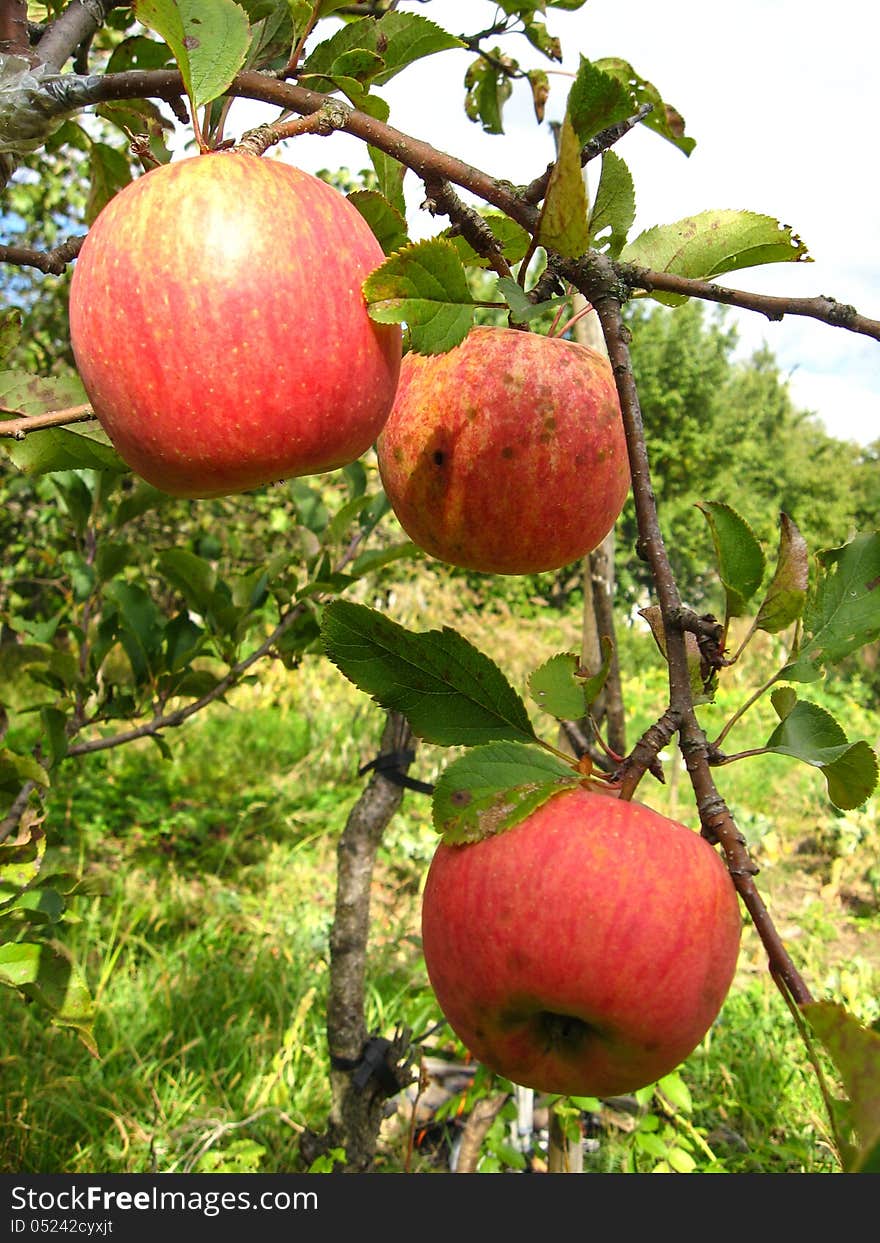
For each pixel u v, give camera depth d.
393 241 0.32
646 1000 0.24
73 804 1.45
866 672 2.84
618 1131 0.85
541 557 0.35
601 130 0.26
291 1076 0.83
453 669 0.28
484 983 0.25
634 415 0.25
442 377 0.34
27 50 0.31
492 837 0.25
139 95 0.29
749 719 2.11
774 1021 1.00
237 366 0.24
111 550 0.57
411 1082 0.61
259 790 1.63
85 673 0.57
